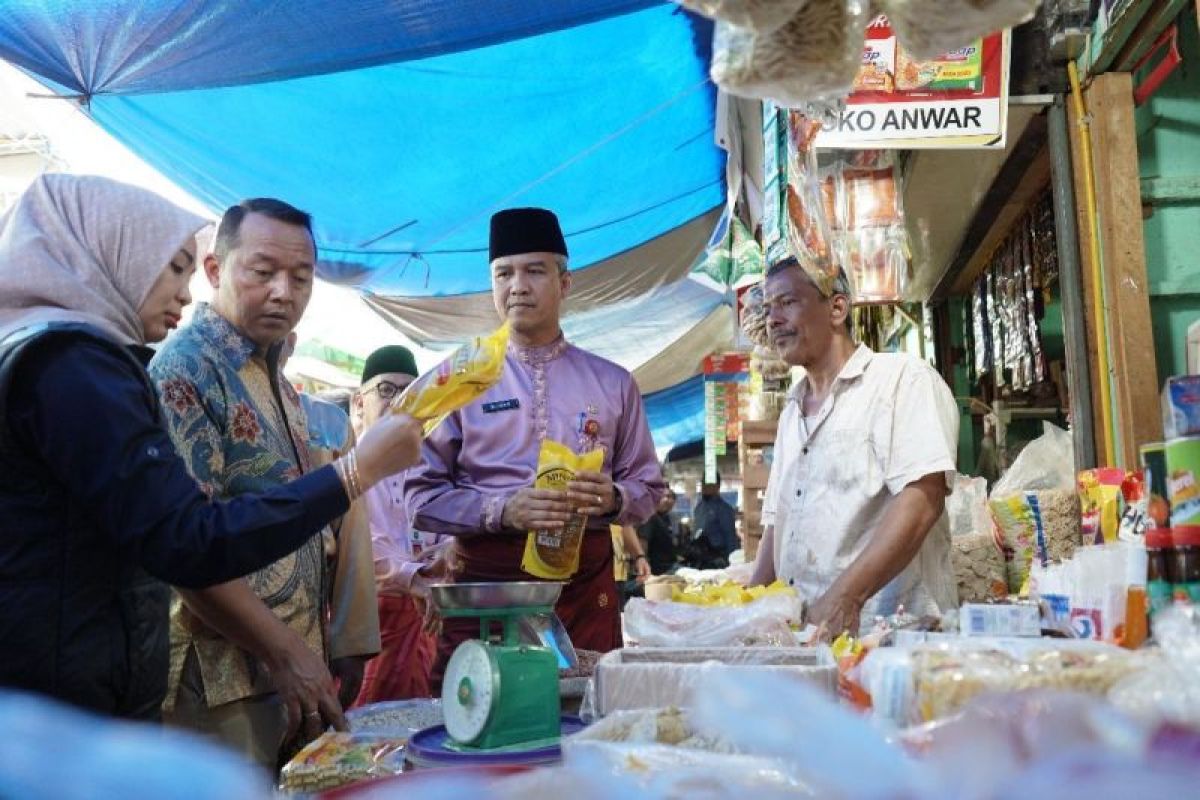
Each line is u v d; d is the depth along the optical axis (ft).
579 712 4.28
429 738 3.76
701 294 27.89
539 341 8.38
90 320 4.66
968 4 2.56
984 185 10.93
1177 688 1.93
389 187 16.81
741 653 3.59
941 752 1.58
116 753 1.31
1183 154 8.25
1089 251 8.17
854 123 8.45
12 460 4.21
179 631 5.53
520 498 7.06
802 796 1.57
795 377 18.15
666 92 14.74
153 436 4.31
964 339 15.53
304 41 11.55
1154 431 7.57
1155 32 7.30
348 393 15.49
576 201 18.42
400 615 11.32
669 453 61.77
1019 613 3.54
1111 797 1.31
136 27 10.78
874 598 7.47
